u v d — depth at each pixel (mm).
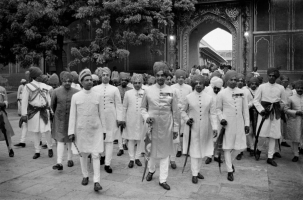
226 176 4949
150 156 4391
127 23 12852
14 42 14703
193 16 16609
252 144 6418
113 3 12602
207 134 4691
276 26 14977
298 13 14570
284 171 5230
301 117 5859
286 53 14812
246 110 4934
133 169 5336
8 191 4230
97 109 4383
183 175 5008
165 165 4395
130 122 5508
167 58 17000
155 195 4094
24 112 5824
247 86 7031
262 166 5555
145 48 17297
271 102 5660
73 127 4332
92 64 18438
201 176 4820
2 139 5930
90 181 4664
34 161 5812
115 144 7555
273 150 5691
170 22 14094
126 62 17719
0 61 15938
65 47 19094
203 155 4625
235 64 15844
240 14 15656
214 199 3961
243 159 6082
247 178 4836
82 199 3957
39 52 13961
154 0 13305
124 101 5684
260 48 15312
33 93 5953
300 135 5758
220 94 4984
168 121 4406
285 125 5977
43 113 6008
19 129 9453
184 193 4172
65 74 5281
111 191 4246
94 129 4332
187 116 4738
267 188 4379
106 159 5105
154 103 4391
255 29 15375
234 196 4070
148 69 17312
